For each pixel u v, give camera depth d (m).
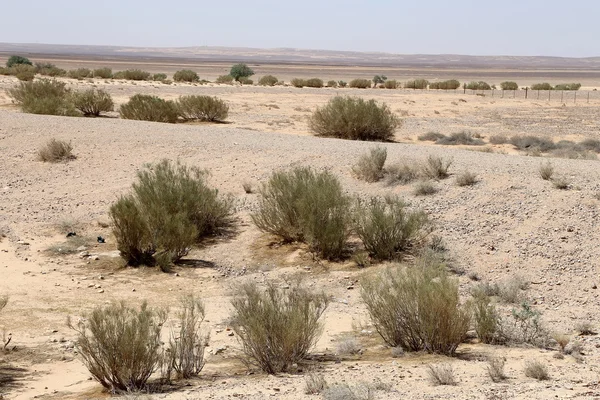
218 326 12.68
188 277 16.16
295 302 11.41
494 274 15.39
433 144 34.88
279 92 64.44
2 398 9.34
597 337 11.67
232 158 23.36
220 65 187.75
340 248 16.84
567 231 16.80
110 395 9.43
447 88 85.50
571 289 14.58
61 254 17.41
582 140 39.12
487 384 8.58
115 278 16.00
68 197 21.05
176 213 17.88
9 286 15.20
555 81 138.75
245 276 16.20
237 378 9.84
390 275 12.26
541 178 19.81
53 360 11.13
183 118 39.81
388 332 11.44
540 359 10.27
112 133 26.69
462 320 11.10
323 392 8.22
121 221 17.03
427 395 7.93
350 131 33.25
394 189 19.97
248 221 19.11
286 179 18.45
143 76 78.44
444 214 18.12
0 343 11.88
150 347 9.91
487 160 22.36
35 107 34.41
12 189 21.61
